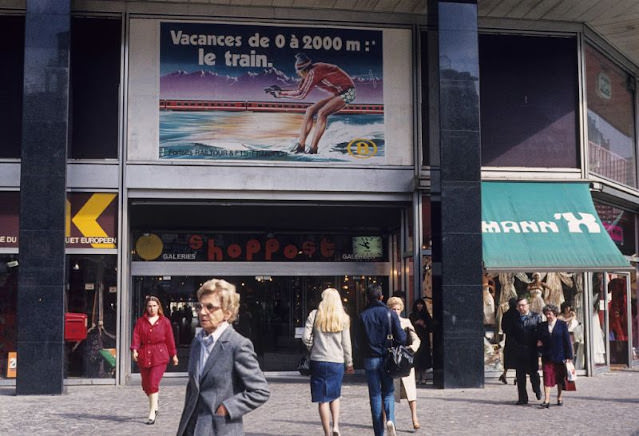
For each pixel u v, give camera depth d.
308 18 16.28
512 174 16.77
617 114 19.45
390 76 16.50
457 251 14.65
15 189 15.21
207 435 4.62
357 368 17.41
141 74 15.73
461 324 14.53
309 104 16.20
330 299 9.53
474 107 14.95
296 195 16.06
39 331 13.70
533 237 15.57
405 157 16.42
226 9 16.02
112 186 15.43
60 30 14.18
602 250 15.63
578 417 11.26
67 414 11.55
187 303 17.03
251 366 4.79
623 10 16.52
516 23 17.09
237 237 17.34
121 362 15.25
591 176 17.45
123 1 15.72
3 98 15.43
